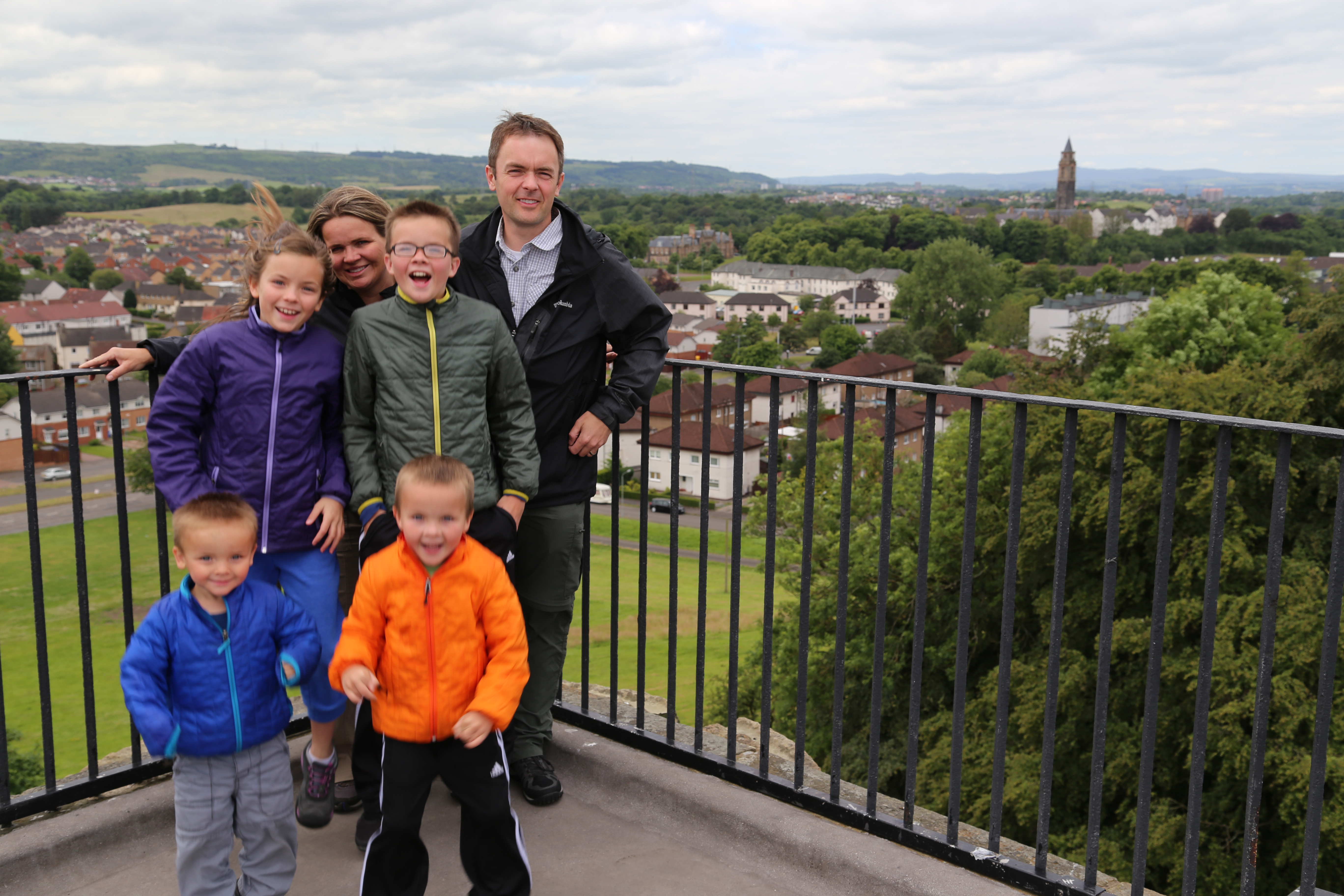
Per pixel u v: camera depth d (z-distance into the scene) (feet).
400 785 7.36
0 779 8.61
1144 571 48.42
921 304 380.58
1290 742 39.24
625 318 9.25
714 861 8.65
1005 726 8.05
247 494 8.05
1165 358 84.48
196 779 7.24
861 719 60.90
